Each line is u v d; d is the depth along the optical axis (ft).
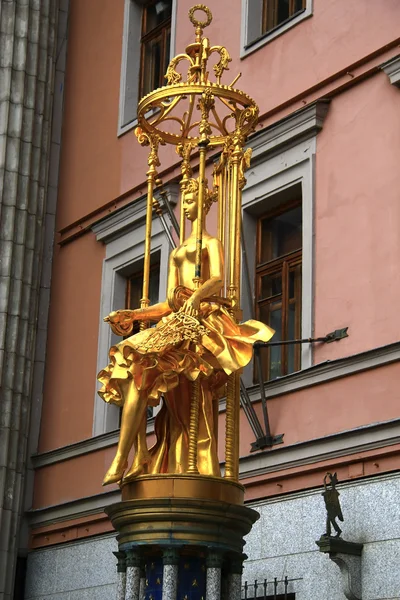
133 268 66.23
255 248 56.95
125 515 30.99
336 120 52.49
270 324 55.11
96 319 67.05
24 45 69.46
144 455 32.40
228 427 32.94
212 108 35.83
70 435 66.33
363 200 49.93
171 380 32.22
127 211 65.62
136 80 69.87
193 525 30.45
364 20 52.60
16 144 67.97
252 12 60.44
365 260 48.98
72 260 70.18
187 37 65.26
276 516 48.73
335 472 46.62
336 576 44.98
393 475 44.01
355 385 47.44
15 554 63.52
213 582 30.27
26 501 66.90
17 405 64.80
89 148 70.85
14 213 67.00
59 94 73.51
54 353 69.41
